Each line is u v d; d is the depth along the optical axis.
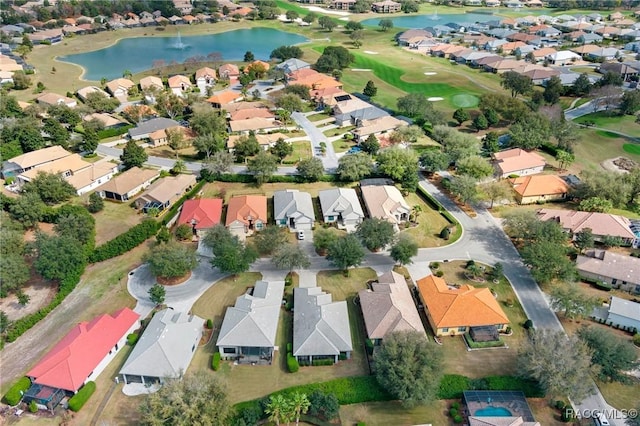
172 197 130.00
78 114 181.75
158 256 98.50
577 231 113.94
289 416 69.12
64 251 98.44
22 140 154.12
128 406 74.44
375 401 75.69
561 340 76.19
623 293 99.12
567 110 199.50
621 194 124.50
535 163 148.38
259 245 108.00
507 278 103.62
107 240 114.75
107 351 81.56
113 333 84.38
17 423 72.25
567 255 110.06
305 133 178.38
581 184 130.38
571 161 149.00
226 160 140.62
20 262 97.25
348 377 79.12
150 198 127.25
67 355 77.69
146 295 98.19
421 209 128.75
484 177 135.25
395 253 103.12
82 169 147.12
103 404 74.69
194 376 71.44
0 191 137.12
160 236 111.62
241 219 116.19
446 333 88.19
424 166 145.00
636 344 85.88
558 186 133.12
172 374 76.62
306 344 81.62
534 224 109.31
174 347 80.69
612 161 156.25
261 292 94.06
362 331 89.19
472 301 89.31
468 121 188.75
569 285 95.31
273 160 140.00
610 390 77.62
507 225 116.19
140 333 88.88
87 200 133.12
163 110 191.50
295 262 99.31
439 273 103.56
